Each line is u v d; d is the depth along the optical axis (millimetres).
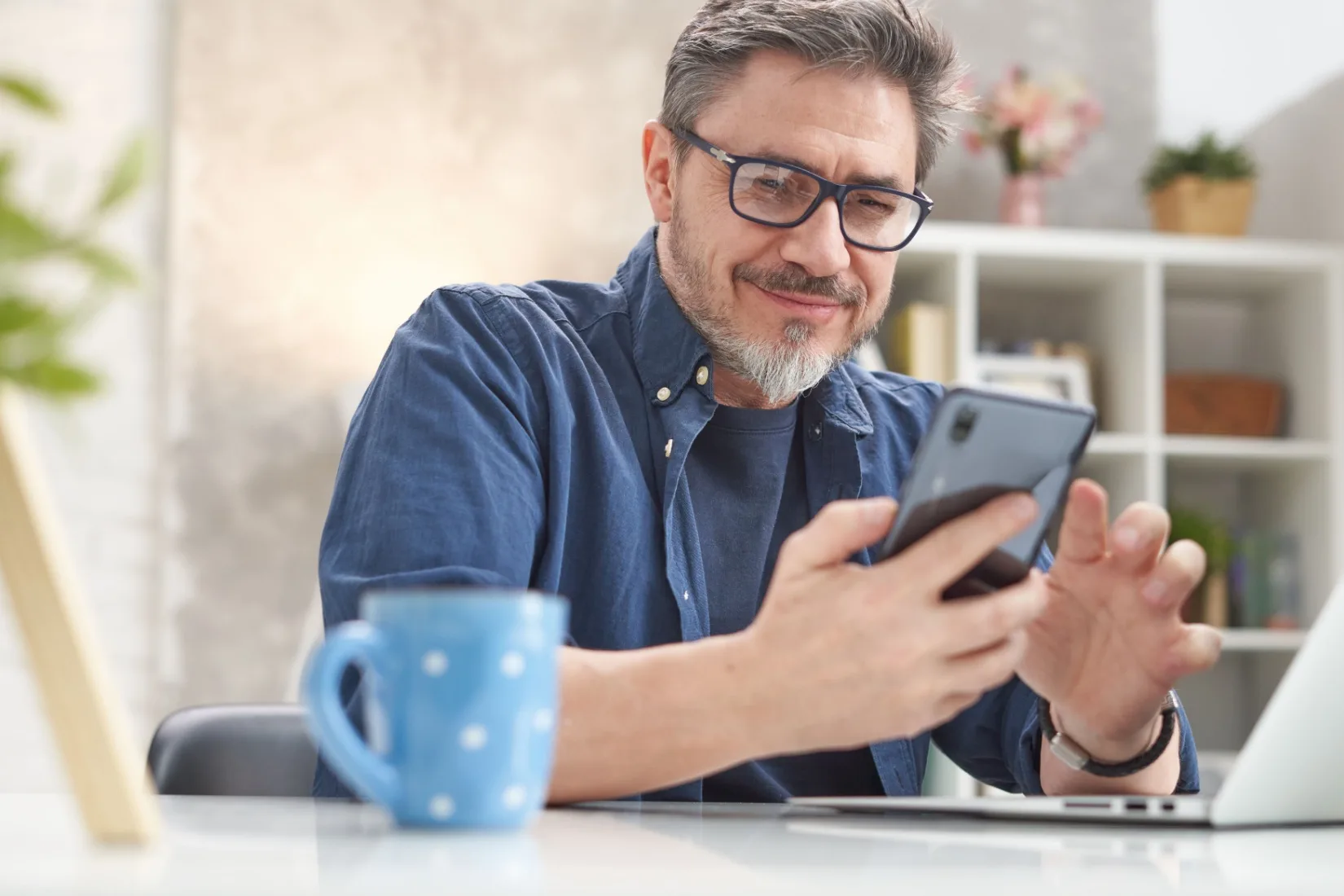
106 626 3520
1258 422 3684
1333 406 3607
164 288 3646
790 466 1581
